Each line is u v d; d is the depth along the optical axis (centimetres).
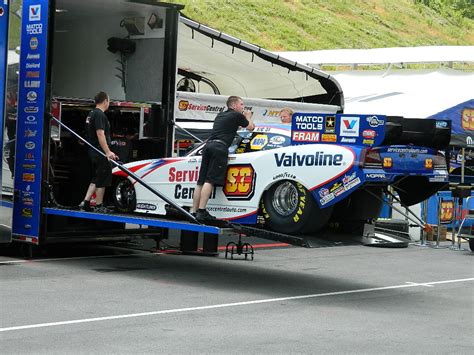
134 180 1226
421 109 2114
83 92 1582
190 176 1152
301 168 1035
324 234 1106
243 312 918
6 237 1281
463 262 1480
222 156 1091
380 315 930
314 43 3959
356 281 1197
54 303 930
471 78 2452
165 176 1184
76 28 1588
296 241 1034
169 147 1442
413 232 1825
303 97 2250
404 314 942
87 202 1262
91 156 1261
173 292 1038
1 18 1260
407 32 4938
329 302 1005
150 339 765
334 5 4725
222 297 1012
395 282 1199
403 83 2478
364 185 1062
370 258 1489
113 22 1519
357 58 2659
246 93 2289
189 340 765
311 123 1075
